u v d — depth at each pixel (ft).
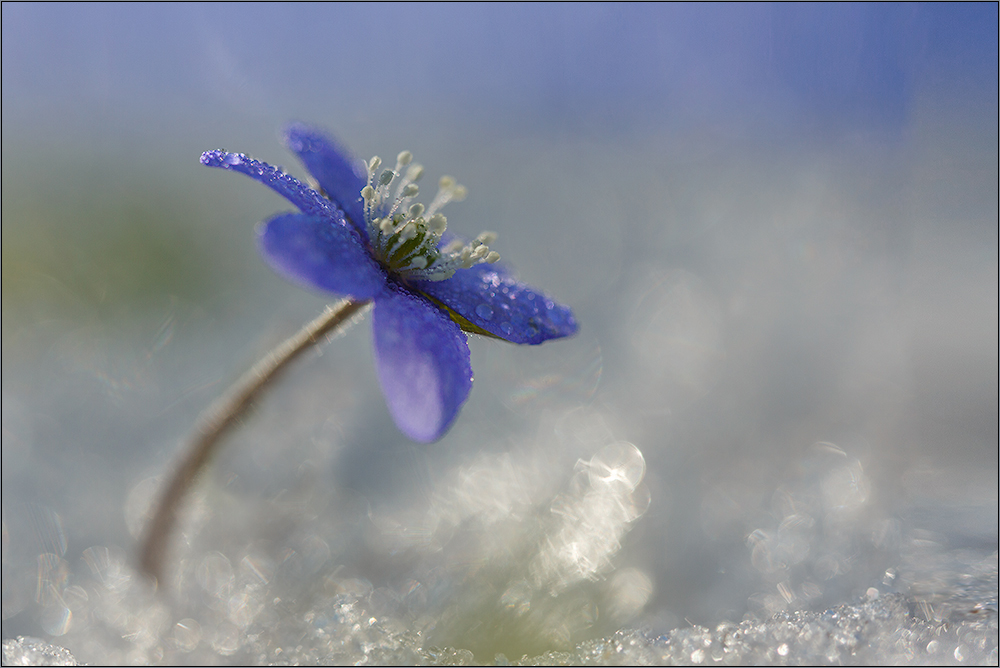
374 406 0.78
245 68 1.19
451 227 1.04
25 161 1.11
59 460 0.70
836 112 0.95
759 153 1.02
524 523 0.67
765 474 0.70
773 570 0.65
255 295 1.02
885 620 0.61
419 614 0.64
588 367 0.85
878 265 0.84
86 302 1.00
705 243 0.95
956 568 0.62
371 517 0.68
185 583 0.64
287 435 0.72
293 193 0.58
